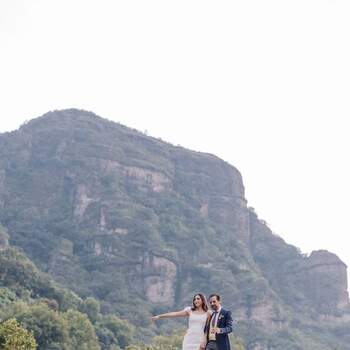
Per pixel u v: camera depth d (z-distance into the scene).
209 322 28.88
